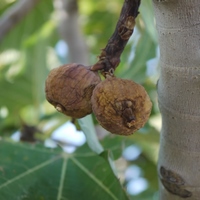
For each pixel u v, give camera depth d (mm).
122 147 548
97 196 472
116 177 463
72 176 490
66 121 736
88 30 1056
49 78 388
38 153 507
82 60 823
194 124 391
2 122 843
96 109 366
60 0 833
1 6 904
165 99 391
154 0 358
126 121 361
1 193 469
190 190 417
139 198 863
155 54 670
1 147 507
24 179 485
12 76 949
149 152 889
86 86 383
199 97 380
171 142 406
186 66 372
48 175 491
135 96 361
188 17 358
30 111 932
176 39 366
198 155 403
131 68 673
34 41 937
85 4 1054
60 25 840
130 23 375
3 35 813
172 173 416
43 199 474
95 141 487
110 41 383
